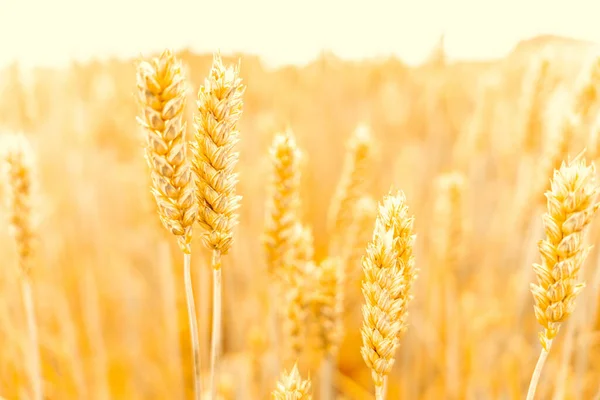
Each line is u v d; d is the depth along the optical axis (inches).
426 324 40.1
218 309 16.5
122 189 54.8
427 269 43.0
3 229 35.4
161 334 41.6
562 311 15.0
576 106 25.9
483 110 44.9
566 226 14.8
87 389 35.5
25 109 38.5
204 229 16.0
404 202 16.0
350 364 42.1
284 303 21.6
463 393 36.1
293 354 21.6
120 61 57.4
